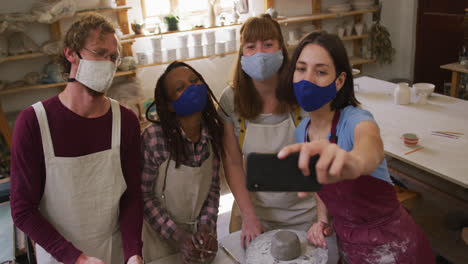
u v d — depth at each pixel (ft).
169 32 13.41
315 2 16.35
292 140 5.34
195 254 4.34
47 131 4.06
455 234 8.07
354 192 3.81
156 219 4.80
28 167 4.02
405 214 4.15
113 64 4.02
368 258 4.09
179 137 4.69
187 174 4.84
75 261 4.02
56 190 4.25
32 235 4.08
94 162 4.31
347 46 18.29
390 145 7.65
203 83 4.74
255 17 5.05
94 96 4.11
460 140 7.61
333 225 4.47
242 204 5.36
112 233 4.72
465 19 14.96
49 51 11.87
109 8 12.71
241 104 5.26
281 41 5.16
